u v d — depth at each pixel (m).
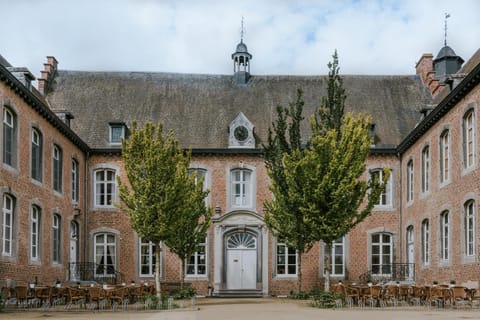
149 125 22.38
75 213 29.33
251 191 31.58
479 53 27.39
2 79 20.83
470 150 22.28
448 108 24.16
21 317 17.19
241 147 31.48
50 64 34.91
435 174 25.97
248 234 31.48
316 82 35.44
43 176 25.00
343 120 22.58
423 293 21.30
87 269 29.64
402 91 35.00
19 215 22.25
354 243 31.34
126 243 31.19
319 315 17.48
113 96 34.19
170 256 31.19
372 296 20.62
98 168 31.41
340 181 20.86
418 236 28.42
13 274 21.59
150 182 21.78
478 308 20.05
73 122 32.59
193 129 32.44
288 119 33.00
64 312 19.16
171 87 34.81
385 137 32.19
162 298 22.09
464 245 22.33
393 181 31.64
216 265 30.98
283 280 31.05
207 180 31.56
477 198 21.05
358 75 36.03
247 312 18.89
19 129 22.41
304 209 21.02
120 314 18.44
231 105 33.78
